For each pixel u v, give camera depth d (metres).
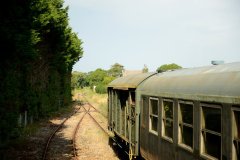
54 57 31.83
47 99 31.12
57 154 14.55
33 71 25.20
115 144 15.90
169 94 8.22
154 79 10.12
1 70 15.43
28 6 14.40
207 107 6.27
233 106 5.37
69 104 51.88
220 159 5.74
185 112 7.37
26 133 19.73
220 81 6.02
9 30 12.88
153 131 9.66
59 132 21.16
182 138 7.55
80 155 14.52
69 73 50.88
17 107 18.41
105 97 65.12
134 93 11.58
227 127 5.51
